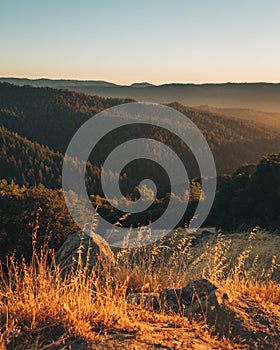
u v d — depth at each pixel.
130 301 4.26
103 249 6.02
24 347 2.80
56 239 17.17
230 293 4.19
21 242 16.62
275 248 10.26
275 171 23.73
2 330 3.02
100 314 3.31
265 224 20.97
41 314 3.20
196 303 4.04
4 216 17.97
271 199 23.89
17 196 19.45
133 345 2.92
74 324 3.08
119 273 5.27
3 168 108.69
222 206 28.19
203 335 3.38
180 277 5.57
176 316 3.72
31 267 3.94
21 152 115.88
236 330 3.58
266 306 4.01
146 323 3.47
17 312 3.23
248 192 24.88
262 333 3.53
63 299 3.50
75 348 2.83
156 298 4.35
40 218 18.06
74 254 5.90
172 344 3.04
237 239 11.29
